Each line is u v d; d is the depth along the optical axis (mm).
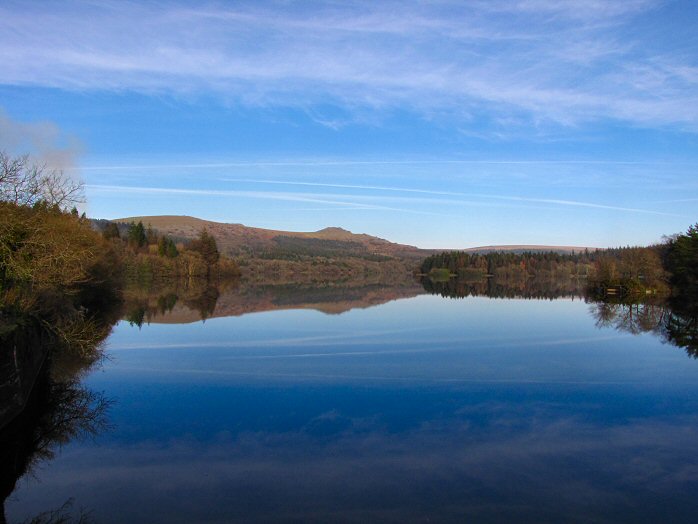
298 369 21094
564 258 160875
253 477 10898
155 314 42656
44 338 19391
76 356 23688
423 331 32844
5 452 12562
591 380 19531
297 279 134625
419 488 10469
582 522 9281
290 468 11359
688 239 62250
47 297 23703
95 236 43500
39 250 21328
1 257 19297
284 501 9883
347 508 9648
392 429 13922
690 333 33000
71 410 15523
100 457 11977
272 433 13555
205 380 19094
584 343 28391
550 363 22734
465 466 11562
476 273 156375
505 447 12711
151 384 18594
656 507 9852
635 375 20453
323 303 56312
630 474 11250
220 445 12703
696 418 15109
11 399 13336
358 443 12875
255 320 39094
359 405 16094
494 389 18125
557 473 11258
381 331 32781
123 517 9281
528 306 52938
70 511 9508
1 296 17781
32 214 21953
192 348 26125
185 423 14312
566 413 15508
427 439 13180
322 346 26875
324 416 14984
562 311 47344
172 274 92125
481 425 14320
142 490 10312
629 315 43938
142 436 13320
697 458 12148
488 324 36969
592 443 13047
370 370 20969
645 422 14703
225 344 27438
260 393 17375
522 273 155375
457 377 19828
